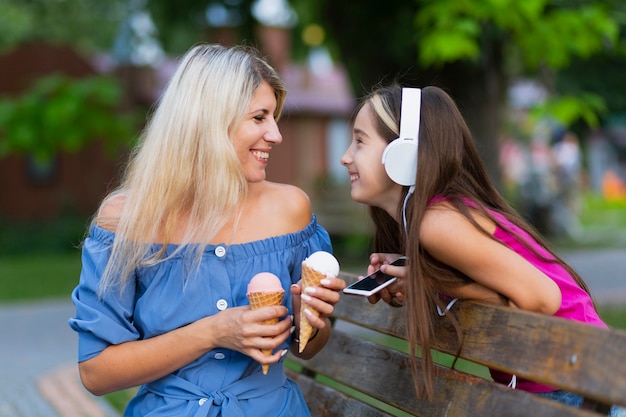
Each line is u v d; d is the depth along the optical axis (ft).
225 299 7.04
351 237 44.93
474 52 17.76
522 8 17.26
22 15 73.51
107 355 6.90
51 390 18.13
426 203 6.56
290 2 39.01
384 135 6.99
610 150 112.16
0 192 60.54
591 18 18.63
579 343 5.33
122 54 59.11
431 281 6.51
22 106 43.37
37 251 54.85
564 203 56.59
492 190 7.14
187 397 6.99
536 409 5.61
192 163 6.95
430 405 6.88
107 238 7.15
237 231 7.34
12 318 29.04
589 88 39.06
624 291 29.91
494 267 6.25
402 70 31.86
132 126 46.78
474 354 6.40
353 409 8.27
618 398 4.91
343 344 9.02
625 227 65.05
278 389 7.33
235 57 7.18
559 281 6.73
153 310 7.02
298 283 7.04
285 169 68.74
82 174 60.49
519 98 40.47
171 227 7.04
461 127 6.95
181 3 39.01
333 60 39.96
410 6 29.68
